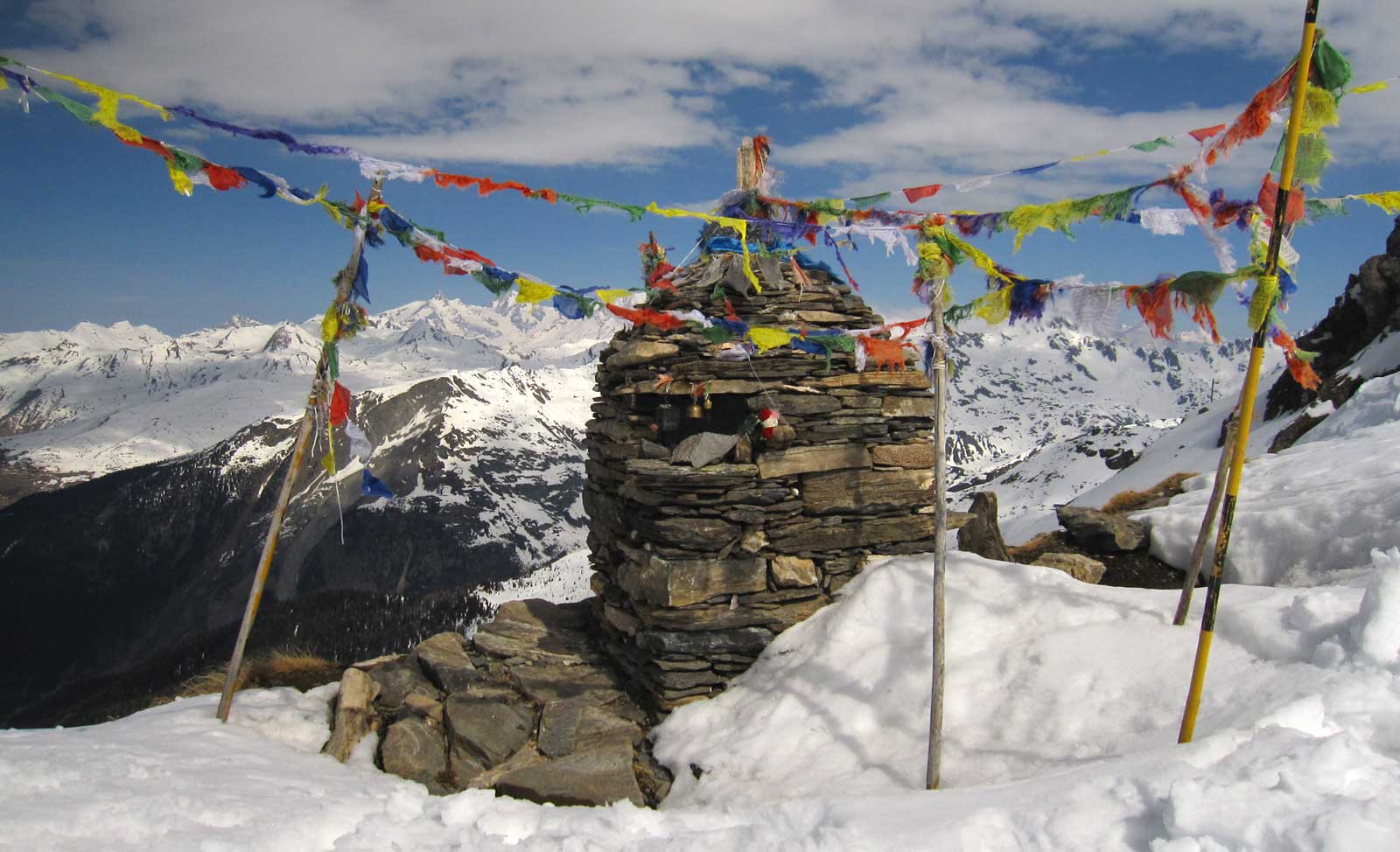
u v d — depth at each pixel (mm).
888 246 8227
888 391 11422
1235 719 6727
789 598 10734
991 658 8859
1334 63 6512
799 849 5285
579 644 12359
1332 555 10750
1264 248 7172
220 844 5668
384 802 6988
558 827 6105
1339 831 4270
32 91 6453
